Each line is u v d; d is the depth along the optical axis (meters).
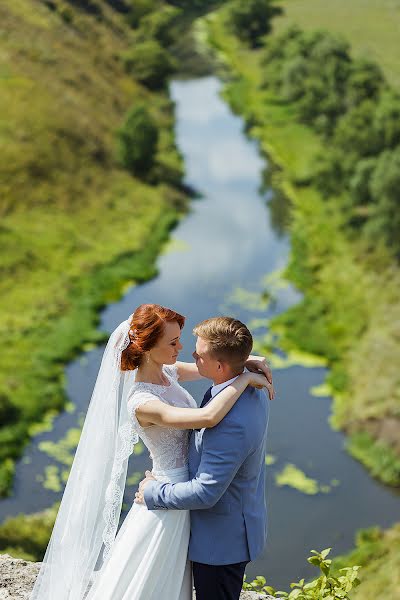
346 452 22.06
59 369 26.27
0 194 37.16
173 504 3.50
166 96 57.66
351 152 41.28
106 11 66.50
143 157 42.66
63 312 29.80
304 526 18.98
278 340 28.14
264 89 59.44
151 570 3.59
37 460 21.50
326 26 72.56
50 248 34.25
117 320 29.81
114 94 52.91
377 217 34.91
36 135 42.12
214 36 73.94
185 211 40.38
